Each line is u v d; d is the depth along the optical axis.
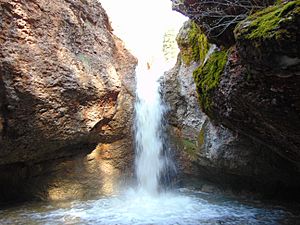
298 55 2.77
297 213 5.90
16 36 6.00
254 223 5.31
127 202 7.00
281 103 3.49
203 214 5.91
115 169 7.88
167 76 8.44
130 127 8.00
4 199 7.21
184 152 7.91
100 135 7.57
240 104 4.09
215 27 4.43
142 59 9.84
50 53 6.47
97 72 7.35
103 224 5.33
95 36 7.89
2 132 5.88
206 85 4.69
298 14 2.59
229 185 7.43
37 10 6.53
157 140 8.47
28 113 6.07
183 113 7.98
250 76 3.56
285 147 4.34
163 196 7.54
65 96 6.56
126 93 8.04
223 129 6.75
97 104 7.27
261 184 6.88
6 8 5.93
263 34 2.87
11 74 5.75
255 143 6.18
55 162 7.30
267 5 3.77
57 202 7.02
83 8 7.81
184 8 5.12
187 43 8.05
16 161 6.69
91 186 7.57
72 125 6.81
